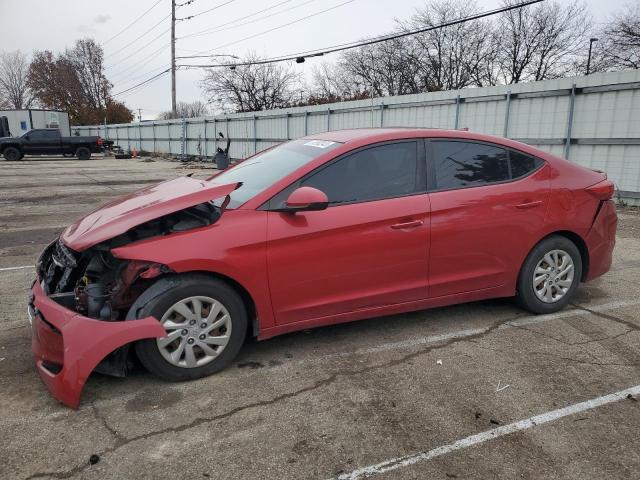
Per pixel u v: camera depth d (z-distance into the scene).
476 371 3.44
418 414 2.93
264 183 3.62
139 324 2.99
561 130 11.55
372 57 46.38
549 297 4.37
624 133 10.42
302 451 2.60
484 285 4.11
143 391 3.17
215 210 3.47
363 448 2.63
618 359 3.61
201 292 3.20
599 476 2.43
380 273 3.68
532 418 2.90
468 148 4.05
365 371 3.44
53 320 2.99
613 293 5.01
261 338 3.48
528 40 39.34
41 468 2.47
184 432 2.76
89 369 2.90
